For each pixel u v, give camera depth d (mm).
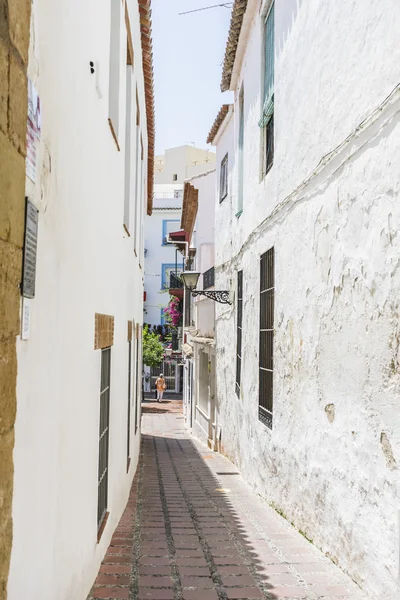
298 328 6484
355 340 4762
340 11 5266
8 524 2158
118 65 6105
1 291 2014
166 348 37781
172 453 14578
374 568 4246
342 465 4992
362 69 4711
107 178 5359
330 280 5418
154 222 40094
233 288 12141
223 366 13453
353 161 4871
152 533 6238
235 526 6590
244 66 10875
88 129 4148
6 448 2123
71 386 3562
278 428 7375
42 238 2771
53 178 2988
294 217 6762
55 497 3119
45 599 2902
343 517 4918
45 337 2857
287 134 7250
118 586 4488
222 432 13586
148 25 9312
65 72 3236
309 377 6031
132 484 9766
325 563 5133
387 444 4121
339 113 5254
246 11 9570
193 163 50375
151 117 13922
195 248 21250
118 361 6652
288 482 6797
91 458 4441
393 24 4133
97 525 4848
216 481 10109
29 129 2434
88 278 4223
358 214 4742
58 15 3008
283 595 4344
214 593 4367
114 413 6250
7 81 2031
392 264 4109
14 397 2209
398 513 3895
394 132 4090
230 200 12812
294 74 6934
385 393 4176
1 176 1992
